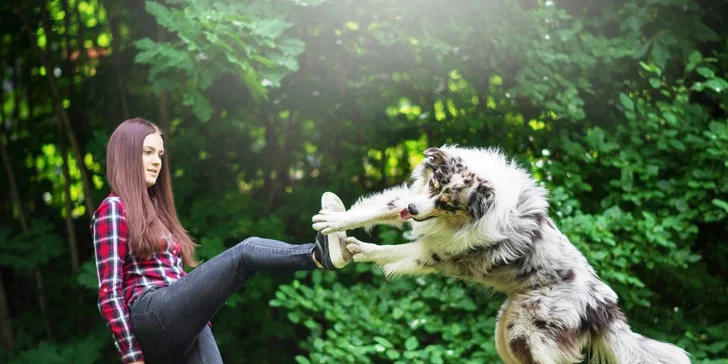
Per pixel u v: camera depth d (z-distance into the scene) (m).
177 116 7.14
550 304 3.55
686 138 5.51
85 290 7.13
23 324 7.07
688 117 5.59
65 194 7.18
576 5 6.25
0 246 6.52
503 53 5.80
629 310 5.62
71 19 7.18
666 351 3.73
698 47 6.27
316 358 5.11
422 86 5.97
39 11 7.02
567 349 3.54
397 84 6.43
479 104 6.18
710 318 5.85
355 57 6.44
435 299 5.50
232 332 6.46
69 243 7.21
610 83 6.11
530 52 5.68
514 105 6.02
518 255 3.54
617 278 5.11
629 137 5.79
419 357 5.09
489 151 3.77
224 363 6.58
